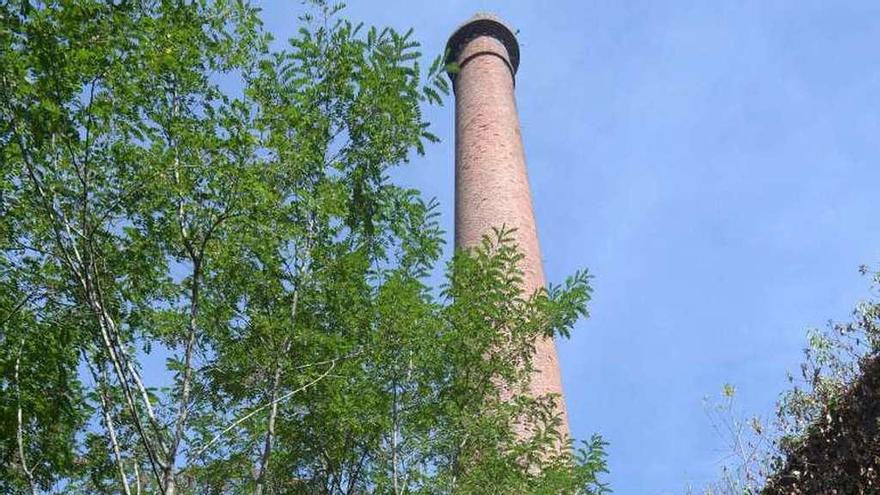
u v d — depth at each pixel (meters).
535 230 24.77
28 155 9.16
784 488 12.23
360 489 11.13
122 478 8.58
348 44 11.51
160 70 9.49
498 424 12.21
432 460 11.46
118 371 8.45
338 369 10.80
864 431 11.30
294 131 10.66
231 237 10.01
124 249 9.83
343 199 10.50
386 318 11.29
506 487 11.45
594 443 13.30
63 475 10.23
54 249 9.50
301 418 11.02
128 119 9.41
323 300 11.13
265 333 10.55
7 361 9.76
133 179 9.42
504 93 30.28
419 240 13.16
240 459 10.72
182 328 10.30
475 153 27.08
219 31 10.57
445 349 12.23
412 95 11.53
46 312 9.86
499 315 13.30
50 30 8.73
